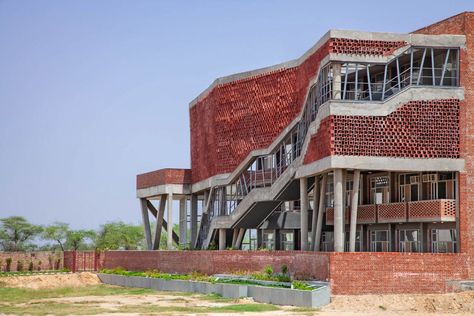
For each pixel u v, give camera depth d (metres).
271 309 42.88
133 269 76.69
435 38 50.44
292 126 61.22
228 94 70.19
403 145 49.47
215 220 69.25
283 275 50.06
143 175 86.69
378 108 49.41
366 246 58.94
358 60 49.81
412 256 46.69
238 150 68.31
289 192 60.16
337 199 48.66
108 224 129.25
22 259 88.06
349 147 48.84
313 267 48.09
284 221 66.31
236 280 53.34
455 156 49.97
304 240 54.56
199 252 63.88
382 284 46.00
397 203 53.66
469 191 49.88
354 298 44.56
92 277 72.62
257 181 66.38
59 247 125.00
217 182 70.88
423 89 50.09
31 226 122.00
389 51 50.22
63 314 41.81
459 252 49.12
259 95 66.38
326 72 51.78
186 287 56.47
